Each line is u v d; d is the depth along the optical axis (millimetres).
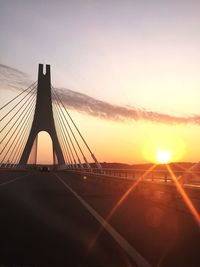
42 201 21797
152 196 24562
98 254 9000
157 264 8195
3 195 25172
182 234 11844
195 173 21094
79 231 12086
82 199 23391
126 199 23609
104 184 40844
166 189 21094
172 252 9352
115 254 9031
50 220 14367
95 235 11430
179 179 20938
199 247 9992
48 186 36750
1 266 7746
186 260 8609
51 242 10320
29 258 8516
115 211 17438
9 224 13367
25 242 10297
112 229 12547
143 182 25141
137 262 8312
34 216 15414
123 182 31891
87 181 49312
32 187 34594
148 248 9750
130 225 13438
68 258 8570
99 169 52188
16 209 17734
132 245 10078
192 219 15039
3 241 10414
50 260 8367
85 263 8148
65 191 30250
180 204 19438
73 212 16922
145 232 12086
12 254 8883
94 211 17344
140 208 18750
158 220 14711
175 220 14766
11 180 47969
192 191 17609
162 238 11133
